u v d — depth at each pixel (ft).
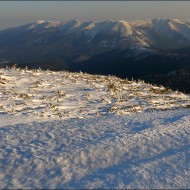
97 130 85.56
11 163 62.90
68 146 71.77
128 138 76.79
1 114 111.34
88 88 168.14
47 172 59.00
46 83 170.40
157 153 68.39
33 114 113.29
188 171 58.75
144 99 154.71
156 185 53.36
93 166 61.77
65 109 126.00
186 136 79.41
